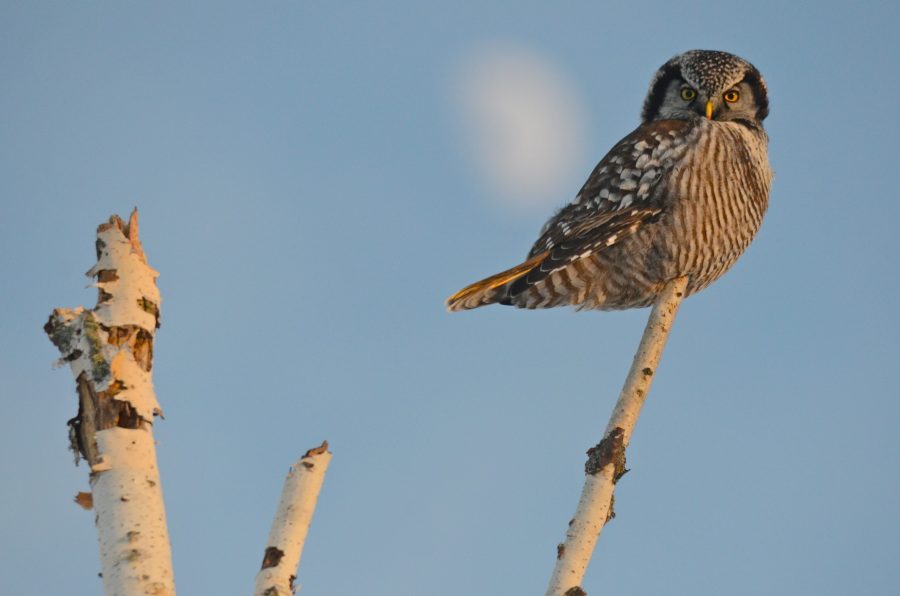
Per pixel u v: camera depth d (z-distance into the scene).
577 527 6.72
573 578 6.50
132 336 5.68
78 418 5.51
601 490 6.87
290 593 5.16
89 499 5.43
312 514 5.38
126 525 4.96
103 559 4.91
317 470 5.48
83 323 5.64
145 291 5.87
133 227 6.14
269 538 5.29
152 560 4.88
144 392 5.52
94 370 5.49
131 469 5.16
